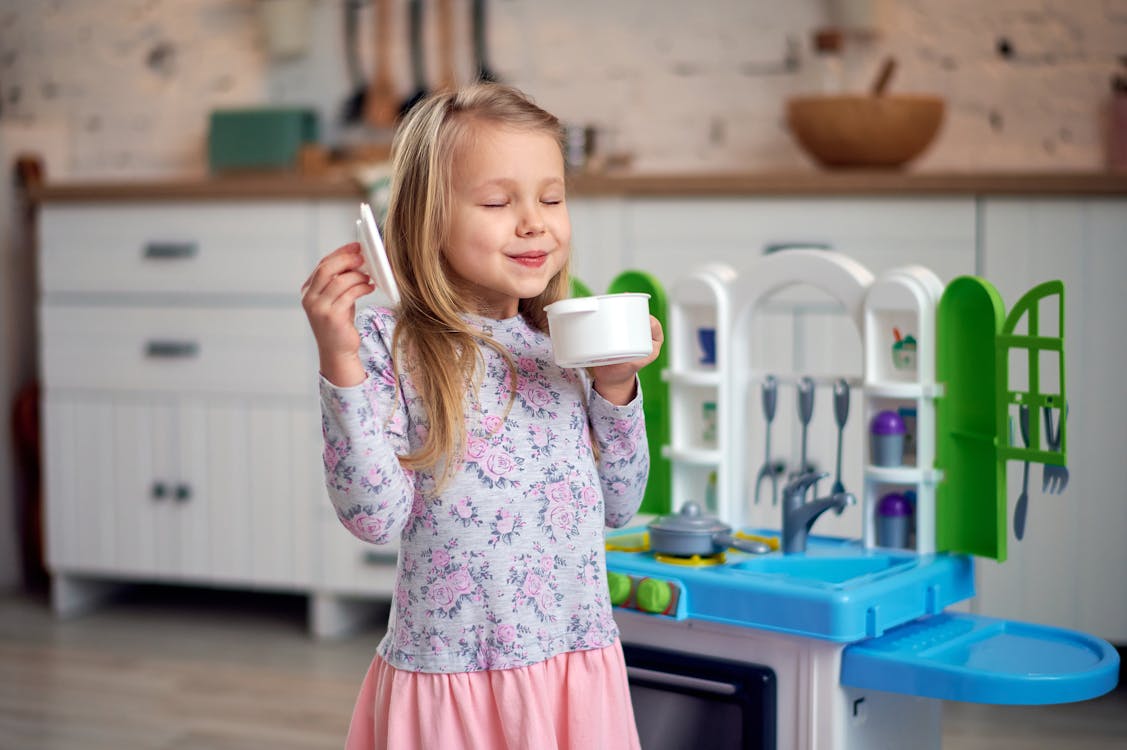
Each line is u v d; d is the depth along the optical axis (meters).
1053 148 2.70
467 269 1.14
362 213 1.02
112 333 2.78
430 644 1.12
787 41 2.82
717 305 1.53
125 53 3.29
